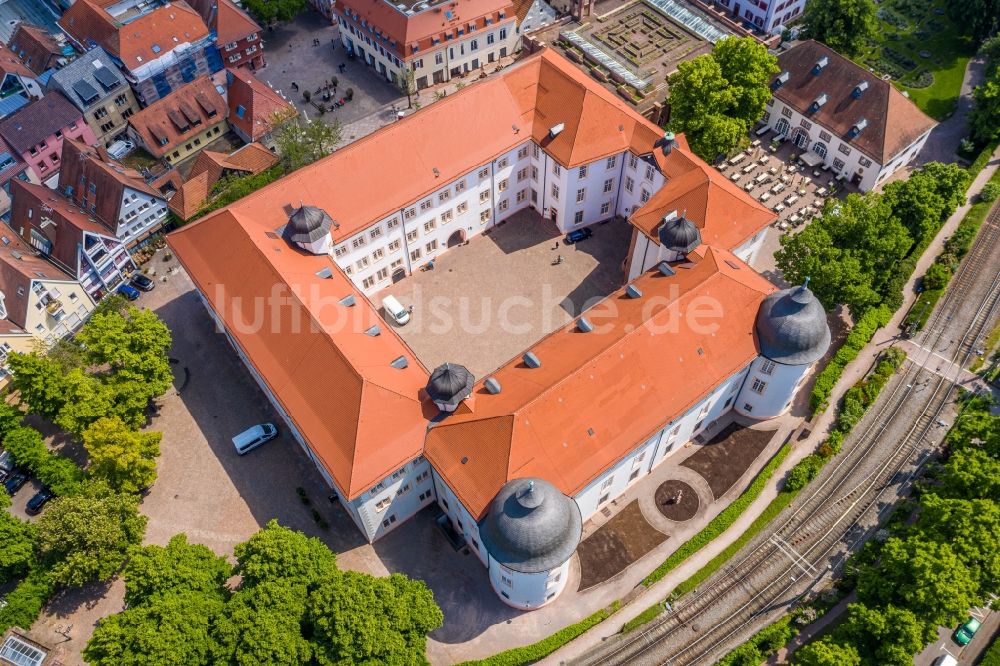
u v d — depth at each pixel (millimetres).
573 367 78250
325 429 78938
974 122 121938
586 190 110125
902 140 114875
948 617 71438
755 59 112938
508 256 112625
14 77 132500
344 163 99125
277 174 120125
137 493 89750
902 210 104688
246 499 89688
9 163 122438
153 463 88125
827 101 119562
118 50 130500
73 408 88250
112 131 132625
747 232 95125
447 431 78062
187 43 135125
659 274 90875
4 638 79938
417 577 83188
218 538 86750
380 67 143875
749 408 93375
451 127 104750
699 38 136875
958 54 139000
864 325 99688
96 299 108812
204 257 93875
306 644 69125
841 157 118938
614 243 114000
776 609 79875
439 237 110625
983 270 107375
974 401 92125
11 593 81375
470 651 77938
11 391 97562
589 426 77062
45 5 153875
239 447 92438
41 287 99500
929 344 100062
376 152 100688
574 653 78062
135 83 130875
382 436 77625
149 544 85875
